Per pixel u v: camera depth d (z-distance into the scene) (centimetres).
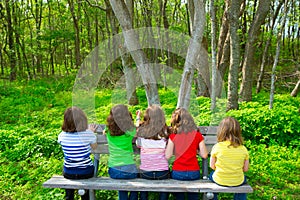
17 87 1559
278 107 885
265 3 1018
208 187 369
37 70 2259
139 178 404
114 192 452
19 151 613
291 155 609
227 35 1063
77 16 2073
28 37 2081
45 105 1170
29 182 503
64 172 404
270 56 1911
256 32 1061
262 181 495
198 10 478
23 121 928
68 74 2012
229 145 373
